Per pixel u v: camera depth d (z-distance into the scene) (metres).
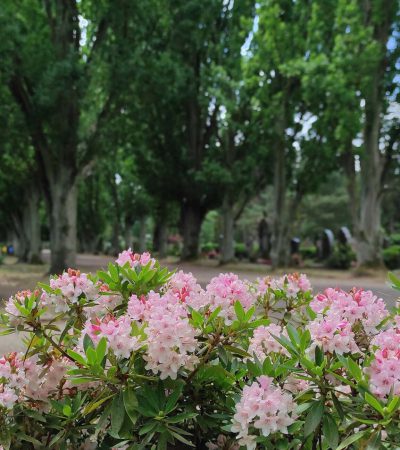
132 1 20.94
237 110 30.55
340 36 21.64
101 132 22.48
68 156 22.47
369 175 24.83
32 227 35.03
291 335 2.51
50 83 19.41
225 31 32.38
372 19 23.64
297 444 2.38
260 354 3.17
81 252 67.44
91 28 23.59
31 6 22.12
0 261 35.66
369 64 21.62
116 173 47.78
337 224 52.75
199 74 33.34
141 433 2.37
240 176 31.94
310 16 25.22
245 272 24.95
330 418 2.26
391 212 54.19
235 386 2.79
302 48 24.33
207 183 33.28
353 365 2.17
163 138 34.59
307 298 3.63
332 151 26.53
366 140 24.89
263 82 26.09
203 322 2.60
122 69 20.59
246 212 63.47
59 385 3.01
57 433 2.80
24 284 17.67
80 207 57.44
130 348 2.40
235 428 2.34
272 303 3.73
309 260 40.69
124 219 56.88
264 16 23.94
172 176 34.28
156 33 29.19
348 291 2.99
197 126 34.69
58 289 2.96
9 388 2.68
